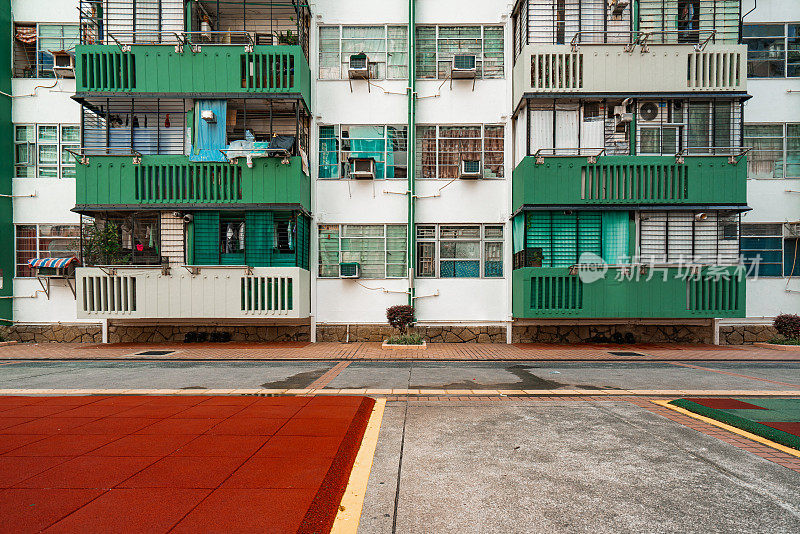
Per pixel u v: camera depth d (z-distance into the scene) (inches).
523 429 200.1
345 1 568.1
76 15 577.3
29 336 558.6
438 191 559.5
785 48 566.6
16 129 577.0
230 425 196.7
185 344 529.3
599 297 495.8
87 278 494.9
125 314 493.7
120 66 499.5
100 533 105.5
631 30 520.1
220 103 504.1
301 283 507.5
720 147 493.0
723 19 518.3
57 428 192.5
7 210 562.9
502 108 563.5
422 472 151.9
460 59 544.1
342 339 550.6
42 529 107.3
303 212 517.7
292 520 113.6
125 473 143.1
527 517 121.3
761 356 439.8
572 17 528.1
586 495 134.7
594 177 496.1
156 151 513.7
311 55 562.3
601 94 502.6
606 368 376.5
